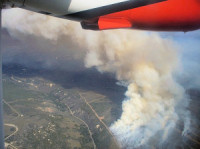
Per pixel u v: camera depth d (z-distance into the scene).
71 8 5.10
